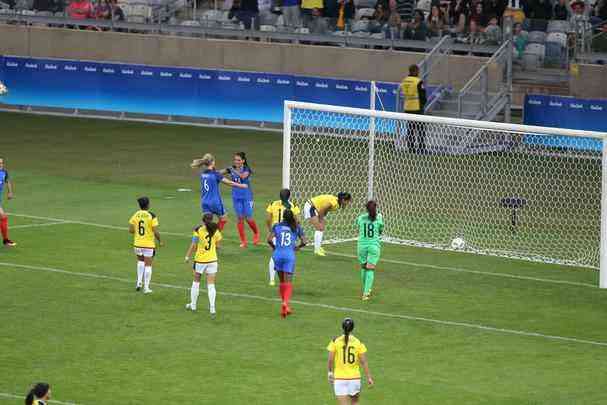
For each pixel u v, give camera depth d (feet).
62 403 155.84
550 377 171.53
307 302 209.97
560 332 195.52
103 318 196.54
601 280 228.02
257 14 444.55
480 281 230.48
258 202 307.78
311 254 250.98
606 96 383.45
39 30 468.34
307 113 411.34
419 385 166.61
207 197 246.88
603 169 227.40
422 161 354.13
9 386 162.30
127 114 451.12
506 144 367.04
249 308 204.95
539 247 263.08
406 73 415.03
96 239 257.55
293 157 372.38
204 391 162.09
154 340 185.16
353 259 247.50
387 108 395.55
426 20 424.87
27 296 209.15
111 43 459.32
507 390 165.17
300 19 436.35
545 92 397.60
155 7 458.91
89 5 464.65
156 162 362.94
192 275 227.40
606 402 160.66
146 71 439.22
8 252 242.78
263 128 430.20
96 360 174.70
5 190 314.35
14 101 458.50
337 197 245.65
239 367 172.96
